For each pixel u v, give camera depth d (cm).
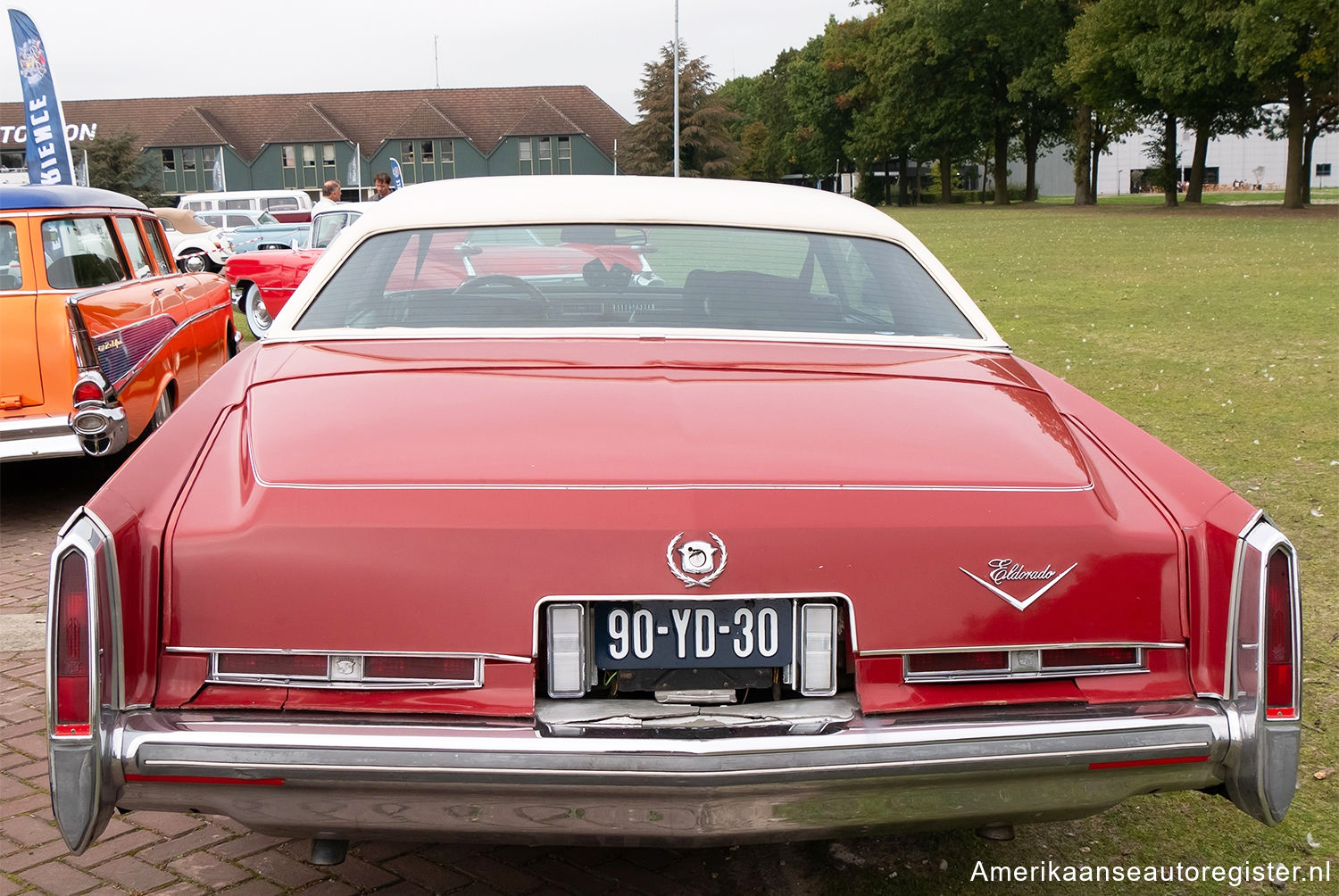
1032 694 206
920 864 279
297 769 188
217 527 203
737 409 240
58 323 557
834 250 320
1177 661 211
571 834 195
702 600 202
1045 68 5634
